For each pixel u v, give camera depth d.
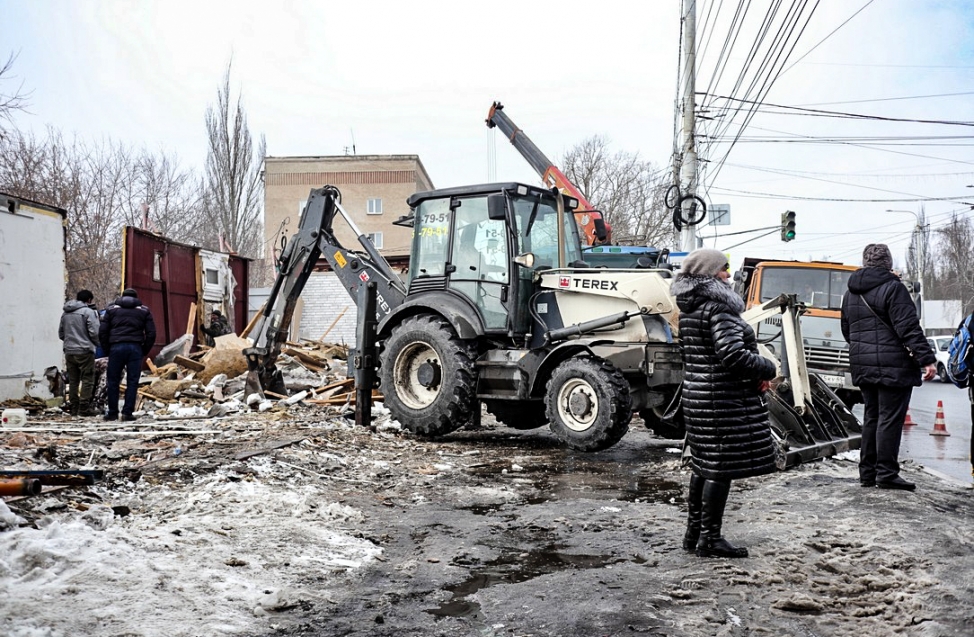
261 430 9.39
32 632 3.03
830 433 8.37
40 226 12.44
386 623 3.67
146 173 35.81
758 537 5.17
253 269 45.75
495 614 3.81
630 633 3.57
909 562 4.53
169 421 10.41
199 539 4.59
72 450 7.36
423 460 8.39
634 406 9.20
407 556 4.84
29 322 12.14
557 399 9.11
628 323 9.10
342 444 8.77
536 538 5.27
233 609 3.67
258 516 5.31
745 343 4.51
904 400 6.54
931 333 53.25
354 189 47.38
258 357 12.11
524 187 9.89
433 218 10.52
